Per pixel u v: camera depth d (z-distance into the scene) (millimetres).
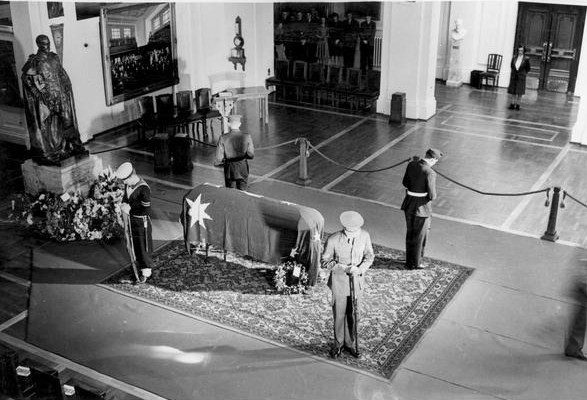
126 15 14242
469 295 8414
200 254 9383
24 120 13547
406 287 8578
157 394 6789
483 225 10367
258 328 7789
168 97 14242
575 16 17156
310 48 18797
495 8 18016
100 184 10422
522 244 9742
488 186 11922
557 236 9891
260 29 17406
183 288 8586
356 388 6848
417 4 14922
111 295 8484
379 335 7648
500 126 15289
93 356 7379
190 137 13523
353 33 18297
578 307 7398
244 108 16656
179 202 11156
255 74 17766
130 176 8406
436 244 9734
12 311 8227
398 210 10914
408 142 14258
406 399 6691
